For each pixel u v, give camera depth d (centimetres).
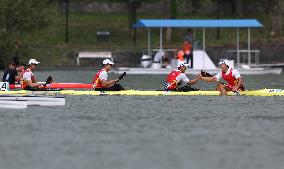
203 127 8600
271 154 6769
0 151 6938
